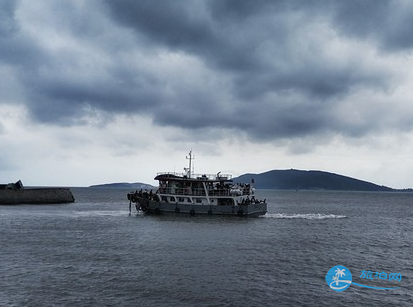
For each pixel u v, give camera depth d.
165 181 84.31
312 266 39.56
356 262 42.03
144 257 42.56
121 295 29.58
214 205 80.44
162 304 27.83
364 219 97.12
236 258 42.69
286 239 56.88
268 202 190.00
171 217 80.25
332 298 29.66
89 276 34.53
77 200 182.88
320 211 124.56
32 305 27.17
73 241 52.84
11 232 61.06
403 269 39.22
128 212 103.62
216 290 31.06
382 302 29.02
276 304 28.16
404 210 139.75
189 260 41.28
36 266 37.94
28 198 130.12
